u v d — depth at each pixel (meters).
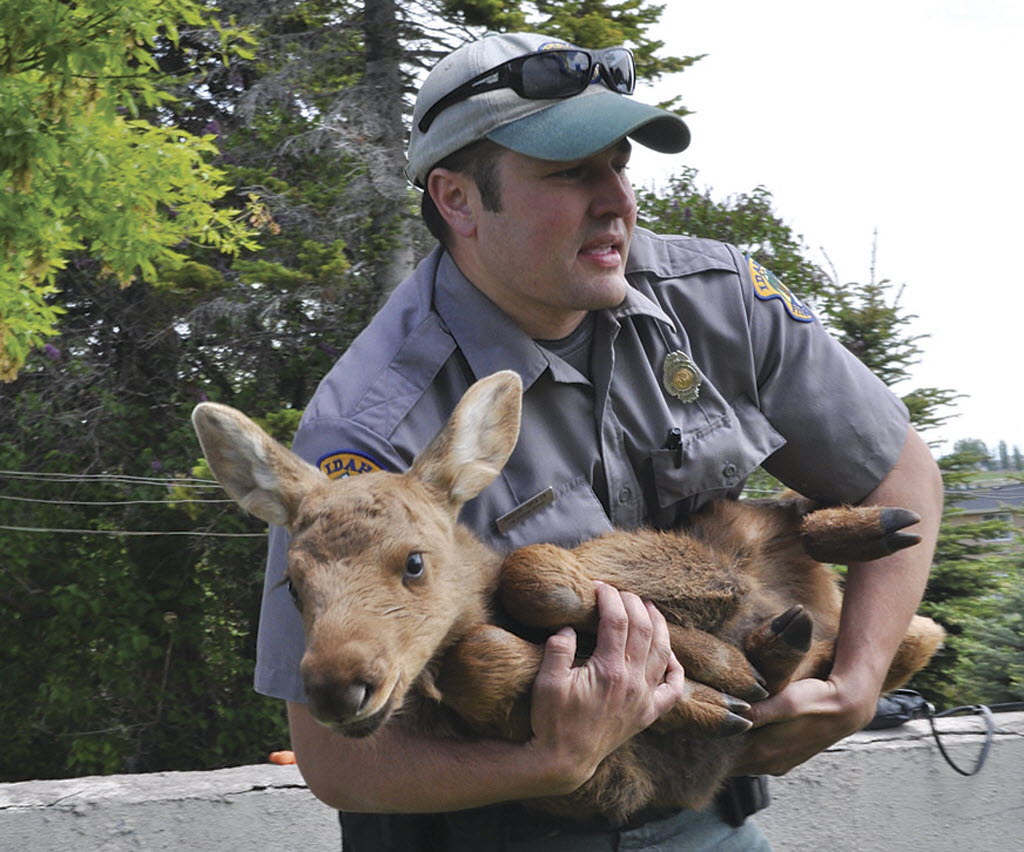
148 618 15.39
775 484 8.97
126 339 15.79
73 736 15.34
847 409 3.05
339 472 2.65
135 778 4.24
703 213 14.32
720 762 2.67
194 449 15.26
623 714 2.36
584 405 2.81
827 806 4.46
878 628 2.88
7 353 8.91
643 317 2.88
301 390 14.66
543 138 2.61
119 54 8.52
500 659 2.35
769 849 3.04
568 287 2.71
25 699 15.77
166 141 10.43
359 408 2.71
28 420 15.82
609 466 2.81
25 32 8.22
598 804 2.56
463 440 2.62
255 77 15.98
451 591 2.44
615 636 2.38
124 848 4.02
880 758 4.54
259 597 15.68
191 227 10.98
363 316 14.30
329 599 2.28
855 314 11.24
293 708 2.57
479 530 2.73
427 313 2.83
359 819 2.77
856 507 3.00
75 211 9.82
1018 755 4.73
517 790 2.36
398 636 2.27
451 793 2.39
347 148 13.42
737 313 2.99
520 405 2.66
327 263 13.30
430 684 2.39
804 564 3.10
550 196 2.66
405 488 2.52
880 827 4.52
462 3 12.98
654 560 2.65
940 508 3.16
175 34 9.05
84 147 8.93
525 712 2.39
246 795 4.14
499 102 2.67
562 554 2.50
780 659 2.64
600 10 13.52
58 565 15.49
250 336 14.58
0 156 8.37
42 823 3.96
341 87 14.95
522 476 2.75
